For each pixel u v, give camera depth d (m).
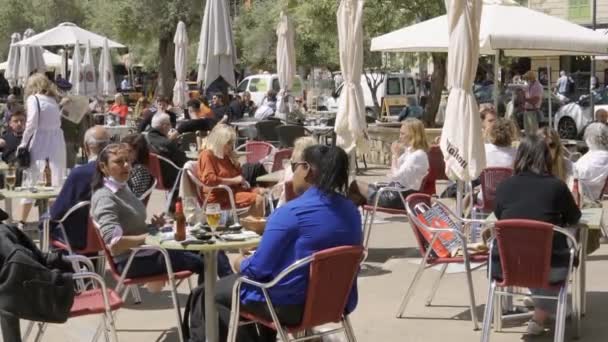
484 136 10.22
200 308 6.27
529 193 6.70
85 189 8.02
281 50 21.31
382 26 21.38
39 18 44.00
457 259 7.59
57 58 33.16
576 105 27.20
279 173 10.66
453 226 7.83
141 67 53.44
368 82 31.77
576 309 7.11
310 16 22.97
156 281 6.80
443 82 21.00
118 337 7.26
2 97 45.12
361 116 11.01
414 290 8.67
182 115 25.12
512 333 7.26
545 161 6.77
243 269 5.57
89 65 26.27
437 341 7.07
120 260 6.77
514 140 10.84
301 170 5.69
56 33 24.25
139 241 6.57
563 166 7.80
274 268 5.48
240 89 36.00
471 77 8.93
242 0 48.44
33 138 12.15
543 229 6.21
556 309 7.00
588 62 40.91
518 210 6.69
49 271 5.51
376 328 7.44
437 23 13.43
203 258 6.61
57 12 44.16
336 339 6.55
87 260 6.25
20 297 5.48
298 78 35.56
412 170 9.99
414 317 7.76
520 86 26.23
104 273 8.64
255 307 5.58
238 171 10.12
